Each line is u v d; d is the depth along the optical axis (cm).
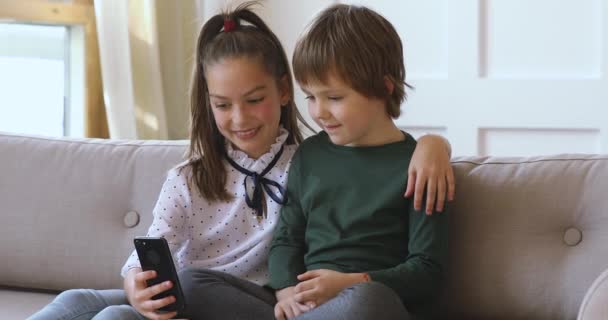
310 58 157
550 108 278
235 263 171
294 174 169
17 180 193
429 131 291
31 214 191
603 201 158
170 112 294
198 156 176
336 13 161
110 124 268
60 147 197
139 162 191
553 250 160
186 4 295
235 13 176
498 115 282
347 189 161
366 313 132
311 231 164
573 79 274
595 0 271
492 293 161
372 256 157
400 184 158
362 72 155
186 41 296
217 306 150
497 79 281
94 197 190
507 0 279
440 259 154
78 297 158
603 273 138
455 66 285
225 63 166
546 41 277
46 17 265
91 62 279
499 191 164
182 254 174
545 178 163
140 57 275
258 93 167
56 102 281
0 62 264
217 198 172
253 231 172
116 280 186
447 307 165
